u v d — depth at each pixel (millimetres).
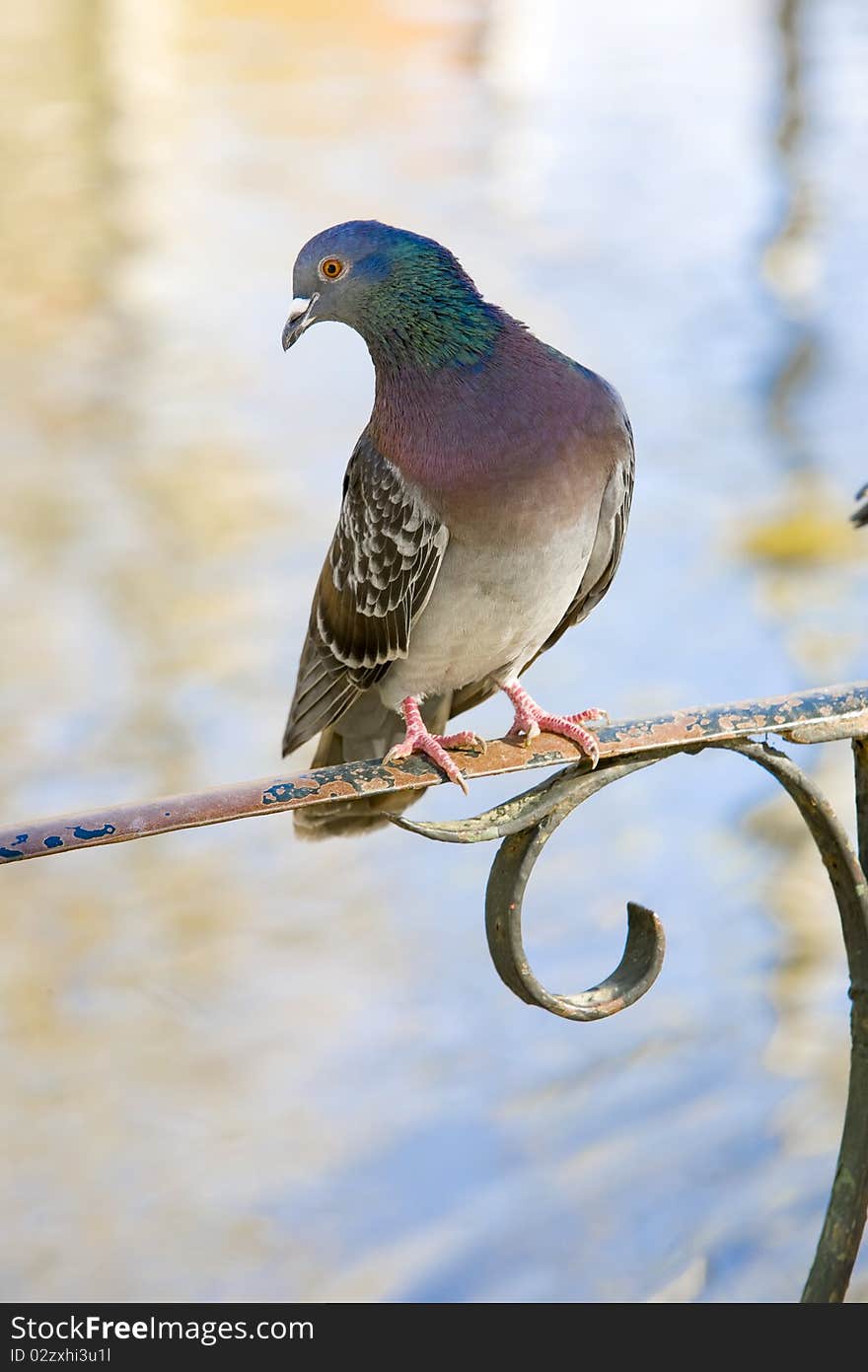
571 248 34438
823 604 19047
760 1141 11062
